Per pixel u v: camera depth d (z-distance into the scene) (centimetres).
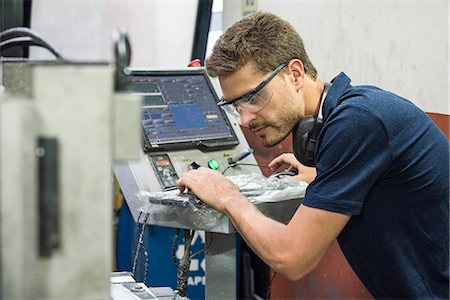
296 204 193
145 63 333
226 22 324
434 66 229
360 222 166
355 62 266
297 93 173
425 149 160
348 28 269
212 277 194
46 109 78
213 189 173
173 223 184
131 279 164
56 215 78
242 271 304
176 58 335
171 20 329
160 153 205
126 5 323
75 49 319
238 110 177
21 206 74
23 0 302
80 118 79
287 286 301
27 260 74
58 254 79
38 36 166
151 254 282
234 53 169
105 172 80
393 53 247
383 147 155
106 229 80
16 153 74
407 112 160
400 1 242
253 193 185
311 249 158
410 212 162
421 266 166
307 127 176
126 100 84
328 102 169
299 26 296
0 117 74
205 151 214
